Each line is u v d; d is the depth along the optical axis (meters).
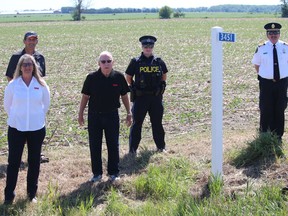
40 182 6.91
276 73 7.91
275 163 6.66
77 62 25.70
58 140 9.85
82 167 7.56
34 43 7.55
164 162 7.36
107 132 6.82
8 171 6.14
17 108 6.06
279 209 5.23
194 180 6.50
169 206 5.56
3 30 66.19
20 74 6.11
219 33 5.93
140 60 8.15
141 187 6.26
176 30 56.50
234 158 7.12
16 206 5.93
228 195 5.76
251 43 34.09
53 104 13.55
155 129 8.31
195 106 12.73
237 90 15.03
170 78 18.00
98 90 6.71
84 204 5.93
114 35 49.91
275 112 8.14
